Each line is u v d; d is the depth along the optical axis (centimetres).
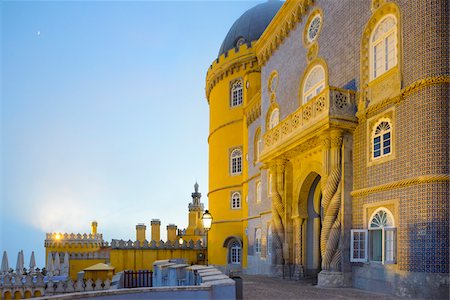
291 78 2150
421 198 1176
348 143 1548
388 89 1363
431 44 1193
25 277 3038
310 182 1908
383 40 1434
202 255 4391
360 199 1466
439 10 1195
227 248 3412
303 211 1947
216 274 1181
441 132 1162
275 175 2062
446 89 1174
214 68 3703
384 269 1305
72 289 3002
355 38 1582
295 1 2069
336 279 1475
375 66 1475
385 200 1331
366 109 1454
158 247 4297
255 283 1688
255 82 3231
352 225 1500
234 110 3488
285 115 2202
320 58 1847
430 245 1138
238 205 3372
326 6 1828
